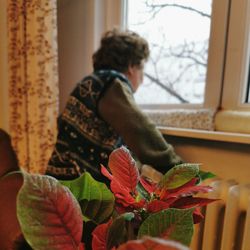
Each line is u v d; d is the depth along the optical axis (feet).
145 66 4.14
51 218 0.92
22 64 3.94
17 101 4.11
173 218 1.02
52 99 3.89
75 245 0.95
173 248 0.70
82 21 4.41
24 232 0.87
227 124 3.39
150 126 2.92
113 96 2.94
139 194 1.27
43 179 0.94
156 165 2.82
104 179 1.95
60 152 3.18
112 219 1.19
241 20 3.34
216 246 2.85
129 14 4.41
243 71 3.43
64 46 4.67
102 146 3.03
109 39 3.40
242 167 3.25
